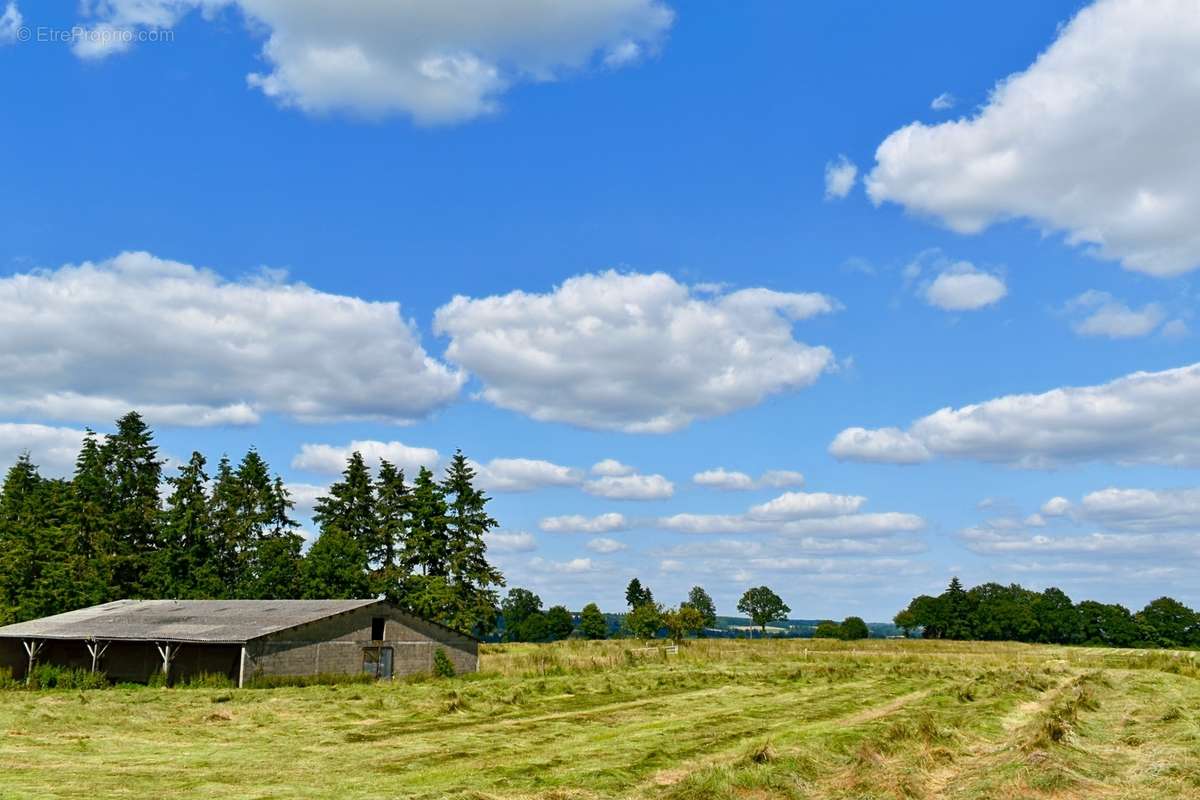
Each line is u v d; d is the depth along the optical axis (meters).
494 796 16.55
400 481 84.38
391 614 48.38
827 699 35.03
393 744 23.48
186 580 75.06
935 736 23.05
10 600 66.44
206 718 28.33
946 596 153.38
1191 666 53.81
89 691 39.16
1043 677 43.72
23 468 83.62
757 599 165.50
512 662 55.97
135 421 82.19
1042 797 16.61
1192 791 16.95
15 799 16.03
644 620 94.75
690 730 25.62
